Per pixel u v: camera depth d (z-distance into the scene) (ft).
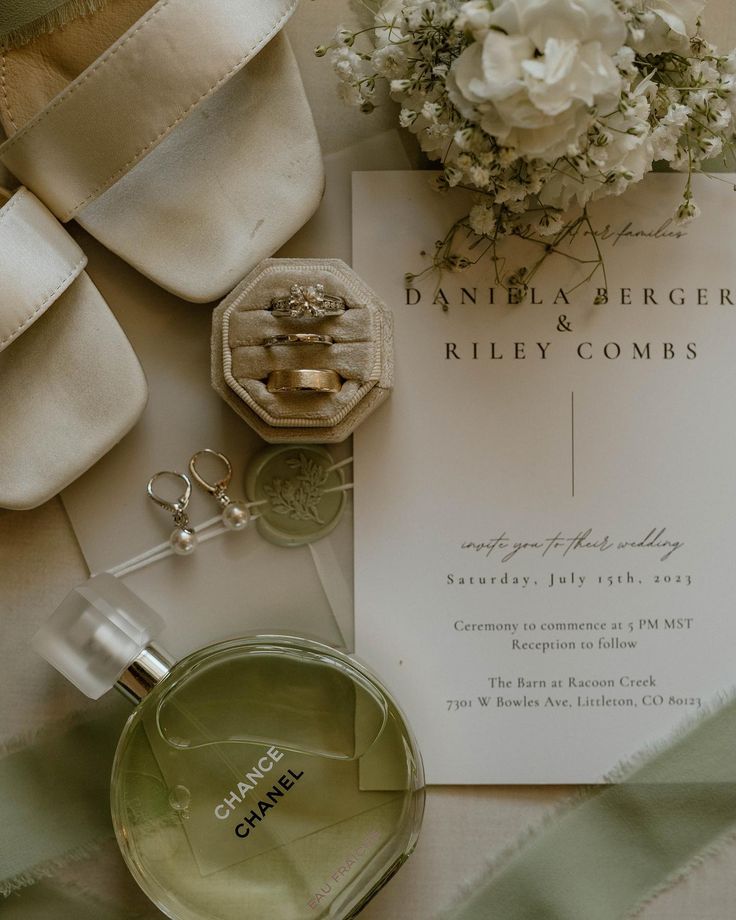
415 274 1.61
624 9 1.28
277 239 1.54
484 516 1.61
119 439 1.56
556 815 1.62
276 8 1.41
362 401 1.50
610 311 1.61
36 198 1.45
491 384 1.61
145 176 1.55
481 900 1.61
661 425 1.61
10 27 1.50
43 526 1.64
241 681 1.51
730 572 1.61
